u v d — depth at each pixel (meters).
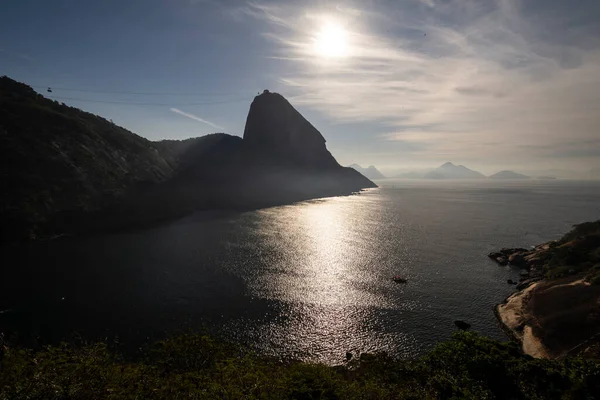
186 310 42.59
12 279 52.06
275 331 38.12
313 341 36.31
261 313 42.16
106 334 36.75
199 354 19.08
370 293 48.44
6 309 42.12
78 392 10.31
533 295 43.84
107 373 12.00
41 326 38.19
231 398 12.02
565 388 18.42
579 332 33.19
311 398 13.32
